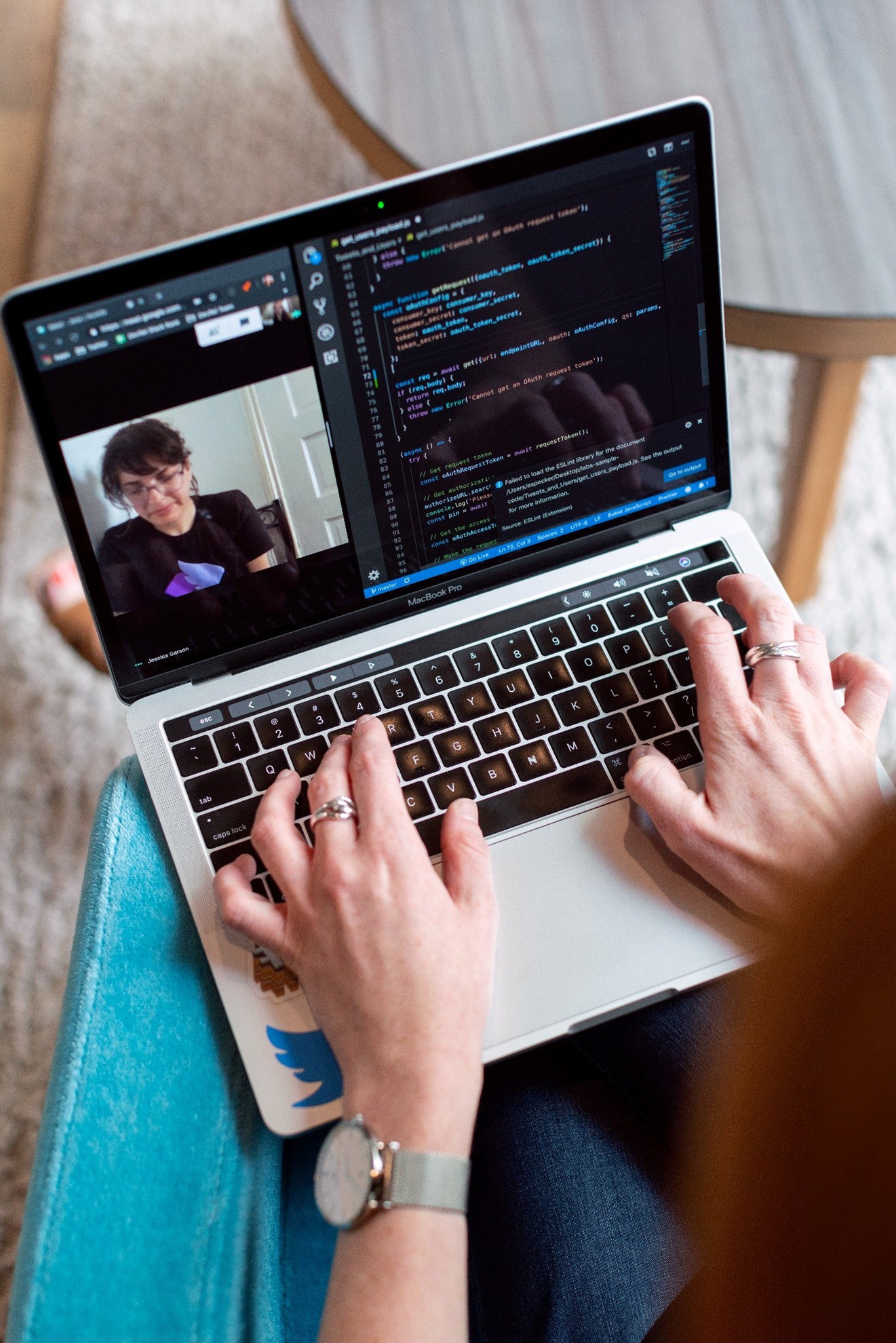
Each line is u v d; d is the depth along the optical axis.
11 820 1.20
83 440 0.56
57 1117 0.47
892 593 1.28
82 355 0.54
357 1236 0.44
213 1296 0.49
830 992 0.18
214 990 0.59
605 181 0.57
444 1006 0.48
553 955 0.58
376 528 0.63
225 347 0.56
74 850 1.19
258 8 1.75
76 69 1.71
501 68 0.85
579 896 0.59
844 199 0.79
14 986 1.12
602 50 0.86
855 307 0.75
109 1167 0.47
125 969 0.54
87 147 1.64
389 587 0.66
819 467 1.11
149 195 1.60
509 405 0.62
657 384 0.64
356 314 0.57
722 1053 0.57
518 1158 0.59
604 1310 0.54
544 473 0.65
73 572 1.04
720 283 0.62
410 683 0.65
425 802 0.62
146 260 0.53
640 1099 0.62
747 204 0.79
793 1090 0.19
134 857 0.59
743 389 1.40
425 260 0.57
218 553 0.61
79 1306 0.43
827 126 0.82
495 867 0.60
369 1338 0.41
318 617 0.65
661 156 0.57
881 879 0.17
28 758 1.23
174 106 1.66
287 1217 0.58
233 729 0.63
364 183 1.58
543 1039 0.56
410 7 0.89
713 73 0.84
